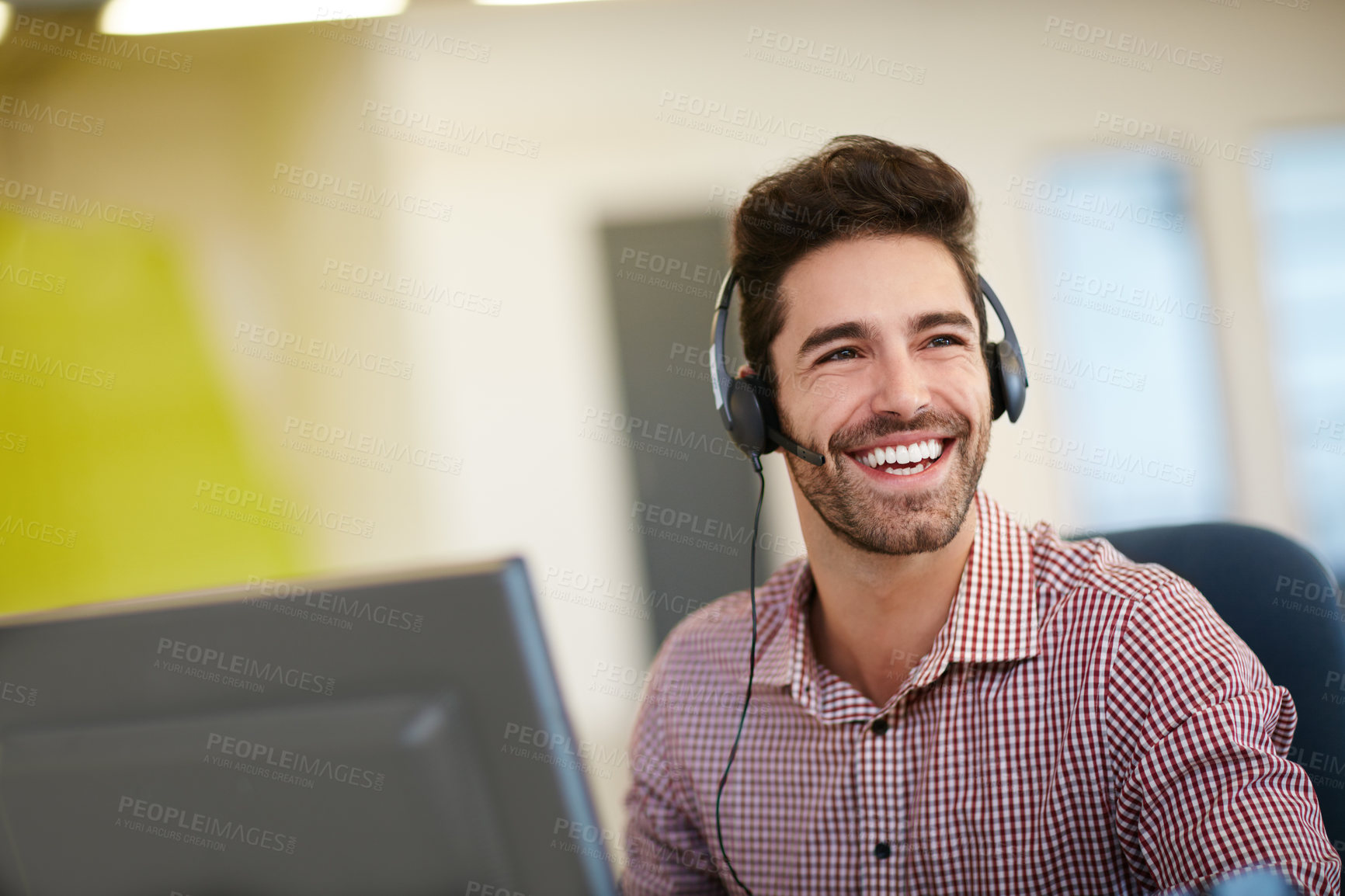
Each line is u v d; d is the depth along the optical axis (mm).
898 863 1146
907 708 1159
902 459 1138
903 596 1171
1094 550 1196
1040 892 1104
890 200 1144
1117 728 1068
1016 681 1123
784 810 1228
